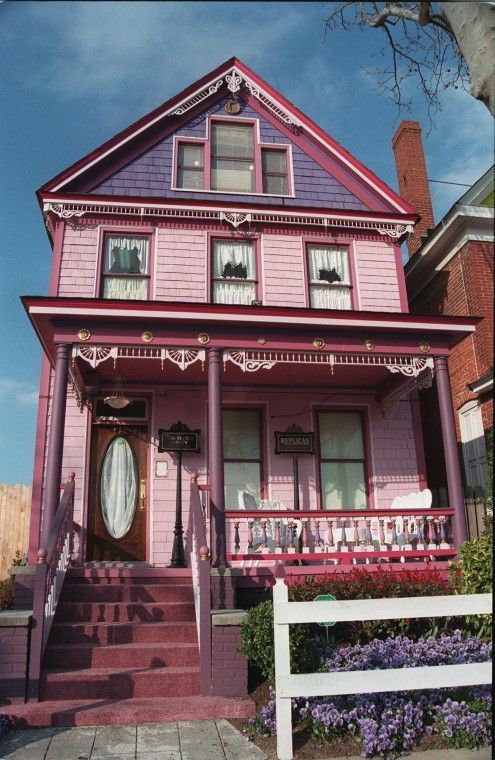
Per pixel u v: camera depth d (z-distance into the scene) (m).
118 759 4.82
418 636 6.93
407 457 11.40
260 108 12.62
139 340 8.93
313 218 11.73
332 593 6.96
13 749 5.00
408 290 14.18
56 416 8.33
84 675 6.04
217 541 8.16
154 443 10.70
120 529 10.38
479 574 7.05
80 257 10.91
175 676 6.13
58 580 7.33
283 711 4.99
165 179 11.74
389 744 4.95
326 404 11.45
